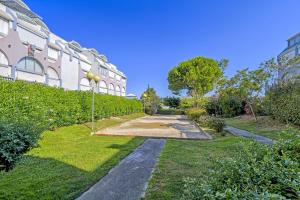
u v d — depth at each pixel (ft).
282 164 6.55
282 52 81.66
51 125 32.12
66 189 12.14
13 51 46.52
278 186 5.60
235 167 6.83
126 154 20.72
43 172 14.93
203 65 106.01
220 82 69.67
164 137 33.19
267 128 42.37
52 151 21.16
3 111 24.12
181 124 59.06
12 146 16.20
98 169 15.88
